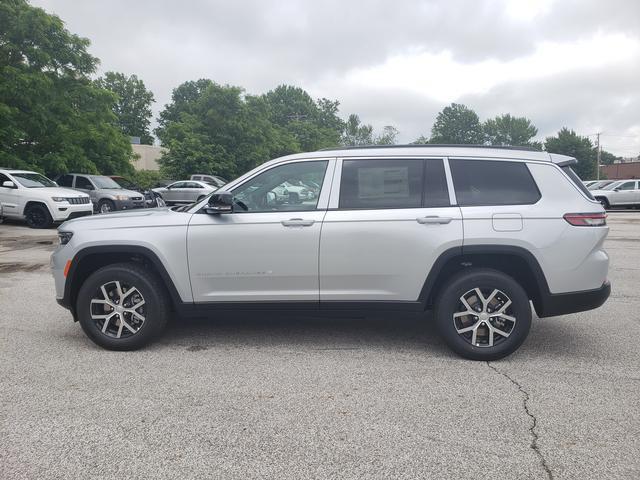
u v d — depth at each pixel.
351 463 2.90
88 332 4.73
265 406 3.61
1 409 3.55
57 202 15.31
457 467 2.86
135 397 3.75
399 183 4.60
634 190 28.69
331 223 4.50
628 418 3.44
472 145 4.77
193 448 3.06
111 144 22.80
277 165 4.73
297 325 5.61
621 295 7.09
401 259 4.47
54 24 20.05
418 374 4.21
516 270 4.65
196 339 5.11
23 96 19.05
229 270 4.60
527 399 3.73
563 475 2.79
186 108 68.81
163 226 4.64
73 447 3.06
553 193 4.49
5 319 5.82
